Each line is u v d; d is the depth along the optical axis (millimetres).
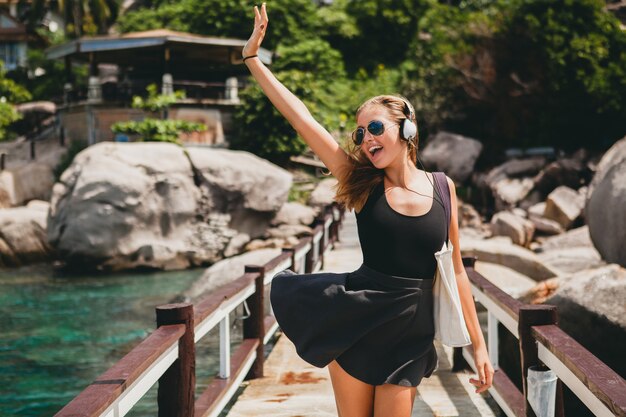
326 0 39781
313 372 6188
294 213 19953
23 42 43250
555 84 29516
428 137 31000
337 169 2568
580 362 2506
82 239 16500
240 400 5297
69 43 26234
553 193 22453
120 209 16625
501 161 30172
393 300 2414
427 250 2439
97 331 9984
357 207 2533
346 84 32562
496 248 12195
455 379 5867
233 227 18375
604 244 9586
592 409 2473
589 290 6070
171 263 17203
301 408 5062
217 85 26344
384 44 35719
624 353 5758
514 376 6367
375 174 2520
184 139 24953
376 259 2473
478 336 2590
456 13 36125
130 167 16938
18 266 17812
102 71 40688
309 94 28125
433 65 31359
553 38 29531
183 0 35031
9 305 12219
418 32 35969
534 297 6863
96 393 2150
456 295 2418
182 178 17469
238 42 26203
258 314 5957
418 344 2455
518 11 30547
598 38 29859
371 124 2447
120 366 2492
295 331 2533
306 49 31312
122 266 16828
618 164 9656
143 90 26438
